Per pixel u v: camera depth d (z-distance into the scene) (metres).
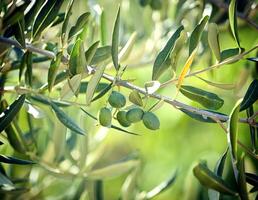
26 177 1.11
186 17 1.10
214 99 0.73
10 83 0.95
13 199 1.07
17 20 0.73
